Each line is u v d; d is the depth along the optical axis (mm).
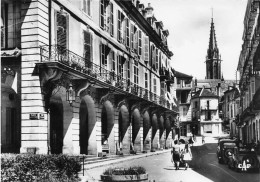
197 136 83000
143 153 36812
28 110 18719
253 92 35250
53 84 19297
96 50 26578
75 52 22719
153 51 45031
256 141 37406
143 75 40156
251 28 37594
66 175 13539
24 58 18891
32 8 19000
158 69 47750
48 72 18641
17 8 19297
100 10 27422
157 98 44219
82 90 22062
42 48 18953
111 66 29625
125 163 24984
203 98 87312
